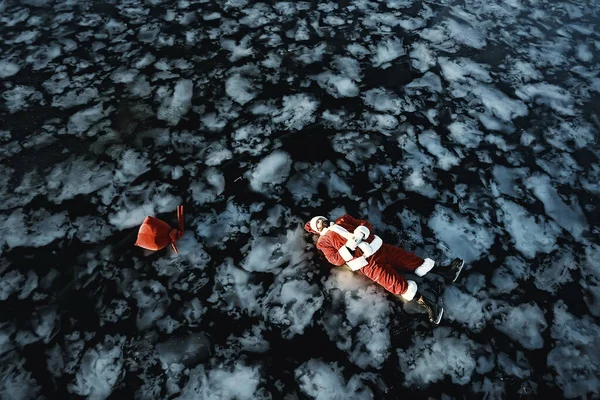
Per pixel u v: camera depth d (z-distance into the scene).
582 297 5.02
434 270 5.11
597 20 8.49
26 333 4.50
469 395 4.38
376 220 5.45
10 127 6.05
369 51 7.38
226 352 4.51
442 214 5.56
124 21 7.53
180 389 4.30
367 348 4.58
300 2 8.13
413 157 6.09
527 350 4.65
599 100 7.05
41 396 4.20
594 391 4.45
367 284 4.96
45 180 5.58
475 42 7.73
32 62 6.82
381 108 6.61
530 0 8.79
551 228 5.54
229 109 6.43
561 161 6.22
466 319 4.80
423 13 8.18
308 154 6.00
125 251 5.06
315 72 6.98
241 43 7.31
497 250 5.31
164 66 6.89
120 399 4.22
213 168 5.80
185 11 7.77
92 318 4.62
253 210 5.46
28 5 7.67
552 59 7.62
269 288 4.90
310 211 5.49
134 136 6.06
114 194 5.50
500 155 6.21
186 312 4.71
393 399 4.33
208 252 5.12
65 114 6.24
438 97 6.82
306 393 4.32
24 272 4.87
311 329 4.67
